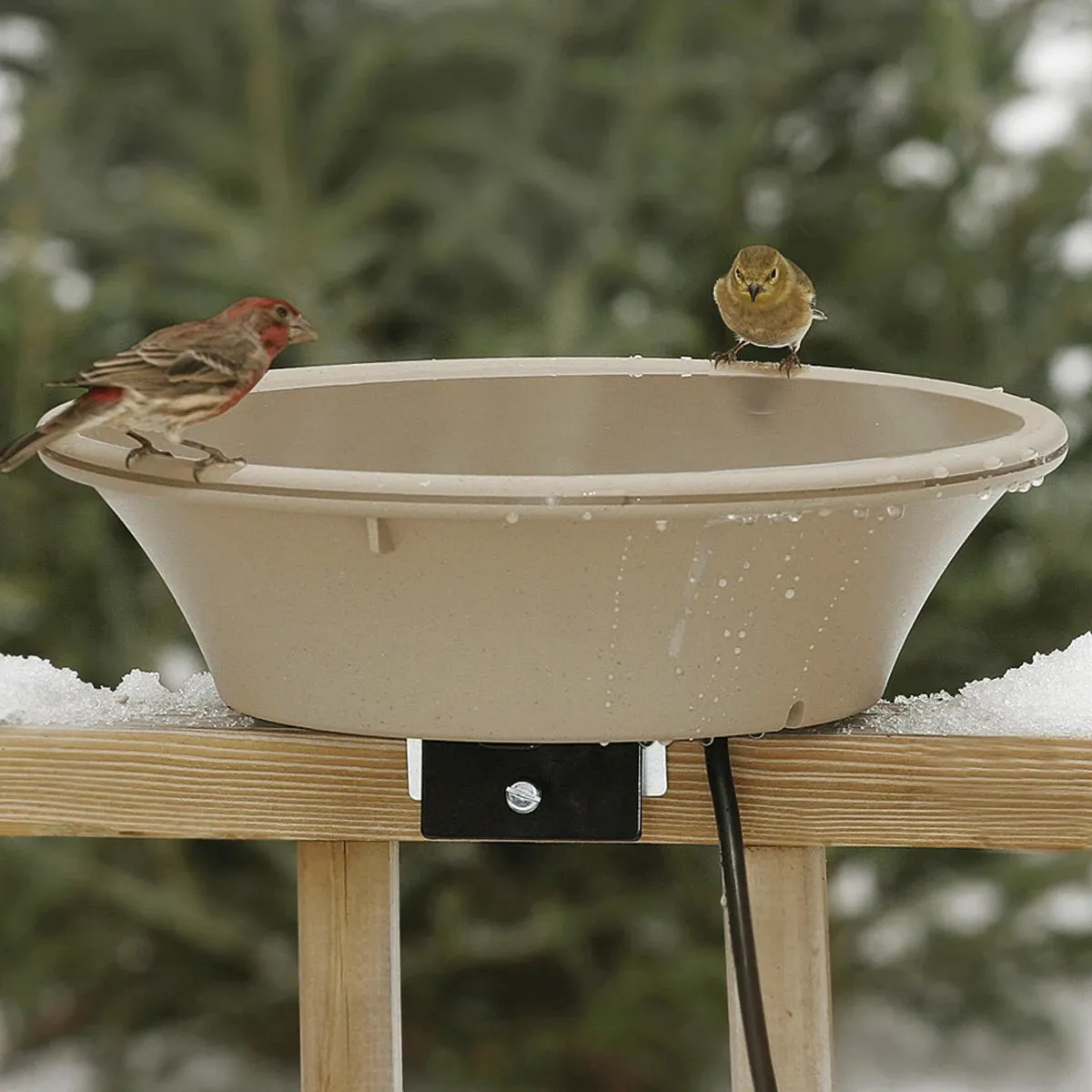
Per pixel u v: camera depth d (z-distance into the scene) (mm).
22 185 8602
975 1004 8727
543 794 3367
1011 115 8852
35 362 8188
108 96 9539
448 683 3119
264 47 8758
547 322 8180
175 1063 9164
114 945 8727
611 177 8805
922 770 3375
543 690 3104
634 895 8430
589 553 2939
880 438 4016
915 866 8469
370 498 2867
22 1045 9250
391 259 9148
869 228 8641
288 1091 9203
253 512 3010
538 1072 8797
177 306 8438
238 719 3586
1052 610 8156
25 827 3508
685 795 3416
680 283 8594
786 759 3387
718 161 8656
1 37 9727
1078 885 8305
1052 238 8562
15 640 8203
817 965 3477
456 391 4176
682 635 3061
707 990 8188
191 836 3492
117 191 9500
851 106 9188
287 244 8297
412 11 9508
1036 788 3355
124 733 3477
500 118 9398
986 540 8289
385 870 3688
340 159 9516
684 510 2836
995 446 3143
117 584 8211
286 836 3467
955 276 8484
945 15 8531
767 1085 3096
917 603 3408
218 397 3369
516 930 8375
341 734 3439
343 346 8312
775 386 4148
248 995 8805
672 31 8734
